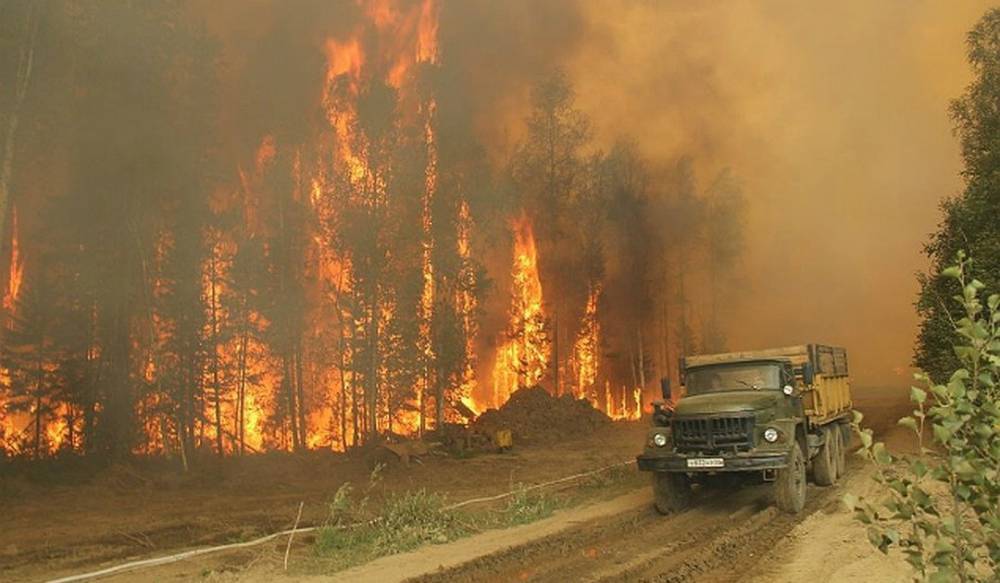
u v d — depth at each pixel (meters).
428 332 36.66
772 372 13.39
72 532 13.66
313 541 11.88
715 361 14.06
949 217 19.47
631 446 29.36
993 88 20.67
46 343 32.59
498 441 29.73
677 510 12.80
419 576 8.85
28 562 11.11
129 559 11.10
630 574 8.49
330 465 26.28
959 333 3.12
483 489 19.36
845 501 3.29
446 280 39.19
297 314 33.88
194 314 30.25
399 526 11.89
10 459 25.19
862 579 7.62
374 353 32.78
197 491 20.45
